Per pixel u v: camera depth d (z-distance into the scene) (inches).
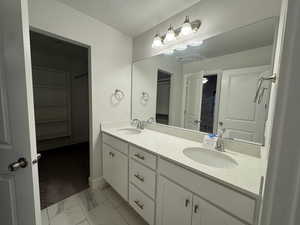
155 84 76.0
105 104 75.6
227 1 47.7
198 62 59.1
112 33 74.8
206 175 32.7
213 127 55.9
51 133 130.0
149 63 77.6
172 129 69.4
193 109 62.1
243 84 47.7
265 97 42.9
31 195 31.7
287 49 9.8
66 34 59.4
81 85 150.3
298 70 9.3
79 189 73.9
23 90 29.2
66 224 53.0
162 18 65.9
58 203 63.5
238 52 47.9
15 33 28.1
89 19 65.8
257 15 42.3
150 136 66.2
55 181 80.0
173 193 40.7
